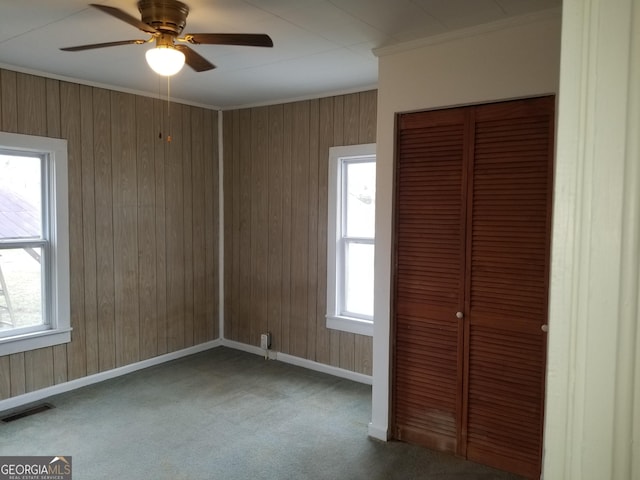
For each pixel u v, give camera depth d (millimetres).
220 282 4875
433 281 2814
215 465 2705
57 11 2314
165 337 4410
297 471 2650
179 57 2105
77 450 2848
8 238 3436
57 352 3664
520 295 2533
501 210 2566
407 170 2869
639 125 508
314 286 4211
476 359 2693
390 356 2965
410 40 2711
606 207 523
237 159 4672
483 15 2365
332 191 4023
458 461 2742
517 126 2492
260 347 4629
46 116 3486
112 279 3977
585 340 540
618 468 531
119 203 3984
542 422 2492
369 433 3049
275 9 2277
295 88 3871
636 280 516
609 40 516
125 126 3984
